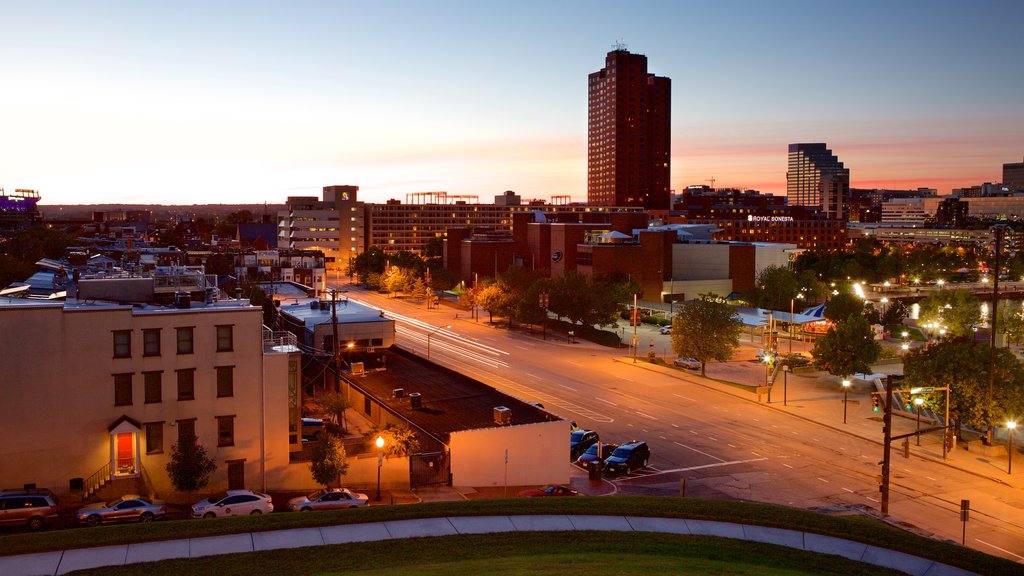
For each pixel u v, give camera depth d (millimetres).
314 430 61062
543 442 57812
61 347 46031
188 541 35625
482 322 150750
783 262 187875
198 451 46938
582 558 34500
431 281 195125
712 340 98812
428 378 75875
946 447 67062
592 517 41812
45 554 33406
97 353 46781
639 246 174750
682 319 101438
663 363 108438
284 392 51250
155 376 48188
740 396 89312
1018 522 52344
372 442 55125
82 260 115250
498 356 113625
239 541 35875
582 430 70312
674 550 37125
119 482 47219
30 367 45438
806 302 175250
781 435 73312
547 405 83312
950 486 59312
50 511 41812
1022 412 65812
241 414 50312
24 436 45406
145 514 43375
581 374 101000
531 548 36250
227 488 50188
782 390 92688
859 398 88938
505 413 58062
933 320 132250
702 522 42219
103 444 47125
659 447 68812
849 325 93062
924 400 71562
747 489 57719
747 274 182250
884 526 44188
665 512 42969
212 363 49500
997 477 61375
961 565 38406
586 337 131750
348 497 46656
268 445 50969
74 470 46531
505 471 54906
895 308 147500
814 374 103062
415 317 158875
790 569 35875
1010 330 121625
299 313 91625
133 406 47656
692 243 190500
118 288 56781
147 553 34000
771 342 115000
